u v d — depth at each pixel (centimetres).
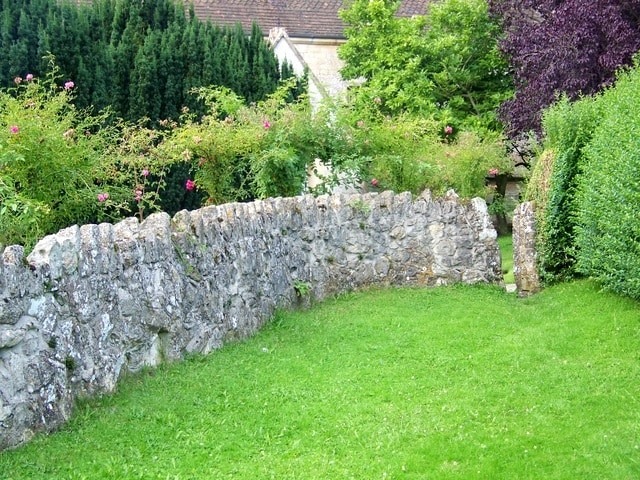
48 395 487
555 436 516
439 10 1966
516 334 777
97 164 873
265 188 1076
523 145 1927
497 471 464
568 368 656
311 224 945
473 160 1471
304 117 1145
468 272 1055
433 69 1973
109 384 555
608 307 829
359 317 851
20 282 468
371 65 1934
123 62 1227
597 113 985
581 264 916
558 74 1508
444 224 1052
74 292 527
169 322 636
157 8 1388
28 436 467
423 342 747
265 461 470
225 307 730
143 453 469
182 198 1220
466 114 1977
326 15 2247
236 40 1434
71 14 1204
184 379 600
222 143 1064
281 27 2052
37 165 764
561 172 976
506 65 1948
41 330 488
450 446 496
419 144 1264
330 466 464
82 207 847
